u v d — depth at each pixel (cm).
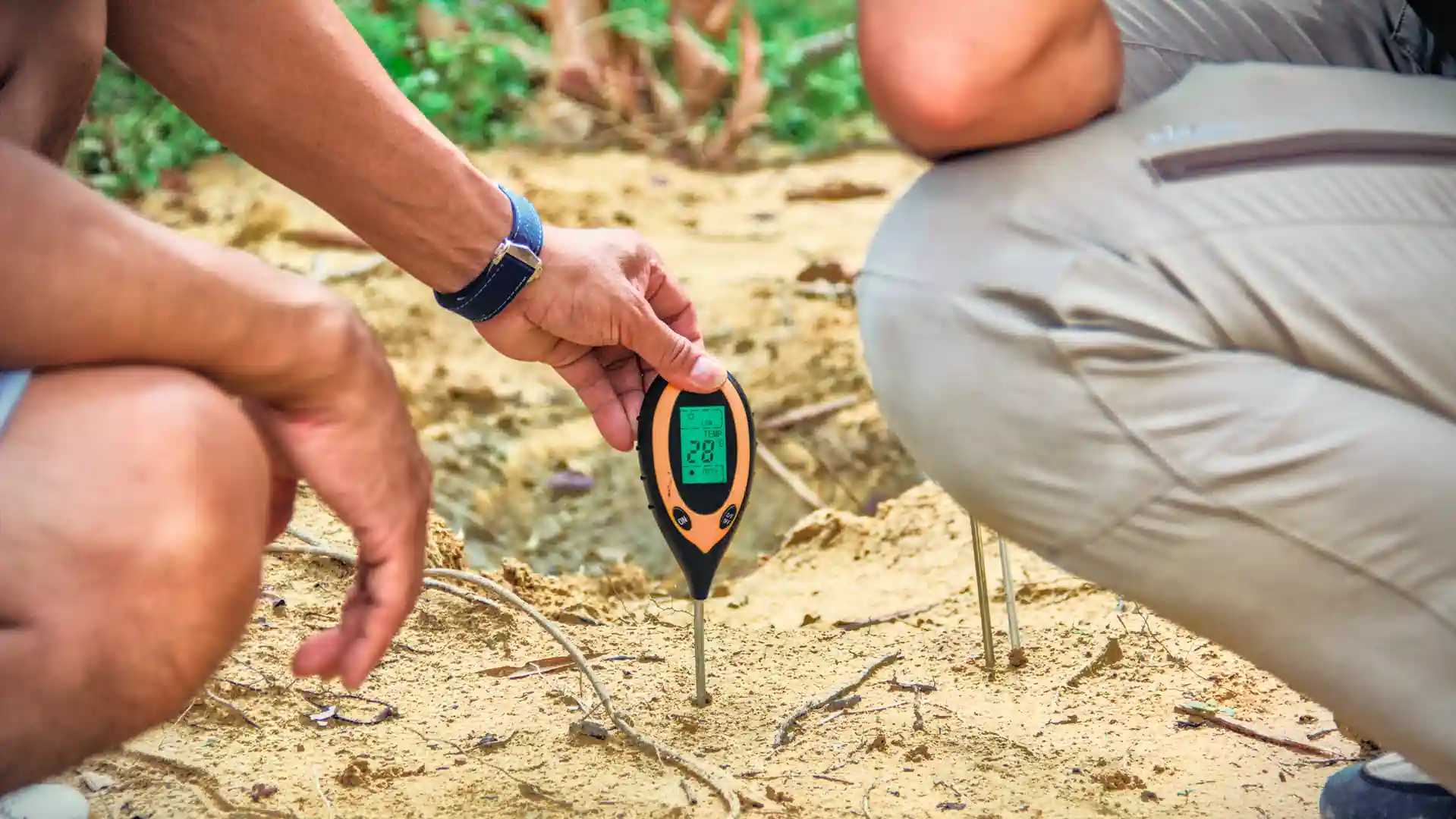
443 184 130
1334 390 117
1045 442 120
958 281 121
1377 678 118
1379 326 116
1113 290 118
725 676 154
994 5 116
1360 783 130
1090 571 122
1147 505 119
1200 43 135
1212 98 120
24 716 109
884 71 117
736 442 145
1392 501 116
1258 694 151
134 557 109
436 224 130
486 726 145
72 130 128
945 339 121
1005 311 120
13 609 109
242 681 147
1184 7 136
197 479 111
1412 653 117
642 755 142
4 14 123
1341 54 135
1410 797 127
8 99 123
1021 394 120
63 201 112
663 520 145
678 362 141
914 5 117
